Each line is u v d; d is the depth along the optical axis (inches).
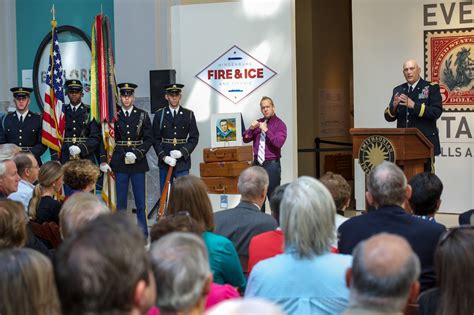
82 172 189.0
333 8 458.0
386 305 74.0
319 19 446.6
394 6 333.7
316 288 100.9
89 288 63.1
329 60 455.2
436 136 258.4
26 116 322.3
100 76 321.7
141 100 365.7
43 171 177.0
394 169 127.2
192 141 318.3
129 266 64.2
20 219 120.0
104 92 321.1
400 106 260.5
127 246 64.7
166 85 323.6
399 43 334.0
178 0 355.9
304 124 440.8
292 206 102.7
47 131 319.9
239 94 332.2
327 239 103.0
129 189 364.2
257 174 151.5
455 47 325.4
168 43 360.5
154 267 78.1
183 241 80.6
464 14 323.6
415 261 75.2
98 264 63.4
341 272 101.2
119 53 369.7
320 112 446.3
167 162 309.4
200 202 135.3
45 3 397.1
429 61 329.7
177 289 77.3
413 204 149.5
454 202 326.6
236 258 128.5
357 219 126.2
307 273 101.4
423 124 258.1
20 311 82.0
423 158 224.8
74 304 64.3
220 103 334.6
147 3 363.9
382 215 124.3
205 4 335.9
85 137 323.6
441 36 327.6
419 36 331.0
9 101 404.8
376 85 338.0
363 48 339.0
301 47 440.8
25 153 208.8
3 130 322.3
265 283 102.0
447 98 326.6
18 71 403.9
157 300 78.3
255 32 329.4
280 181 309.0
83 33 385.7
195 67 337.7
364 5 337.7
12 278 81.8
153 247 85.4
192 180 136.9
